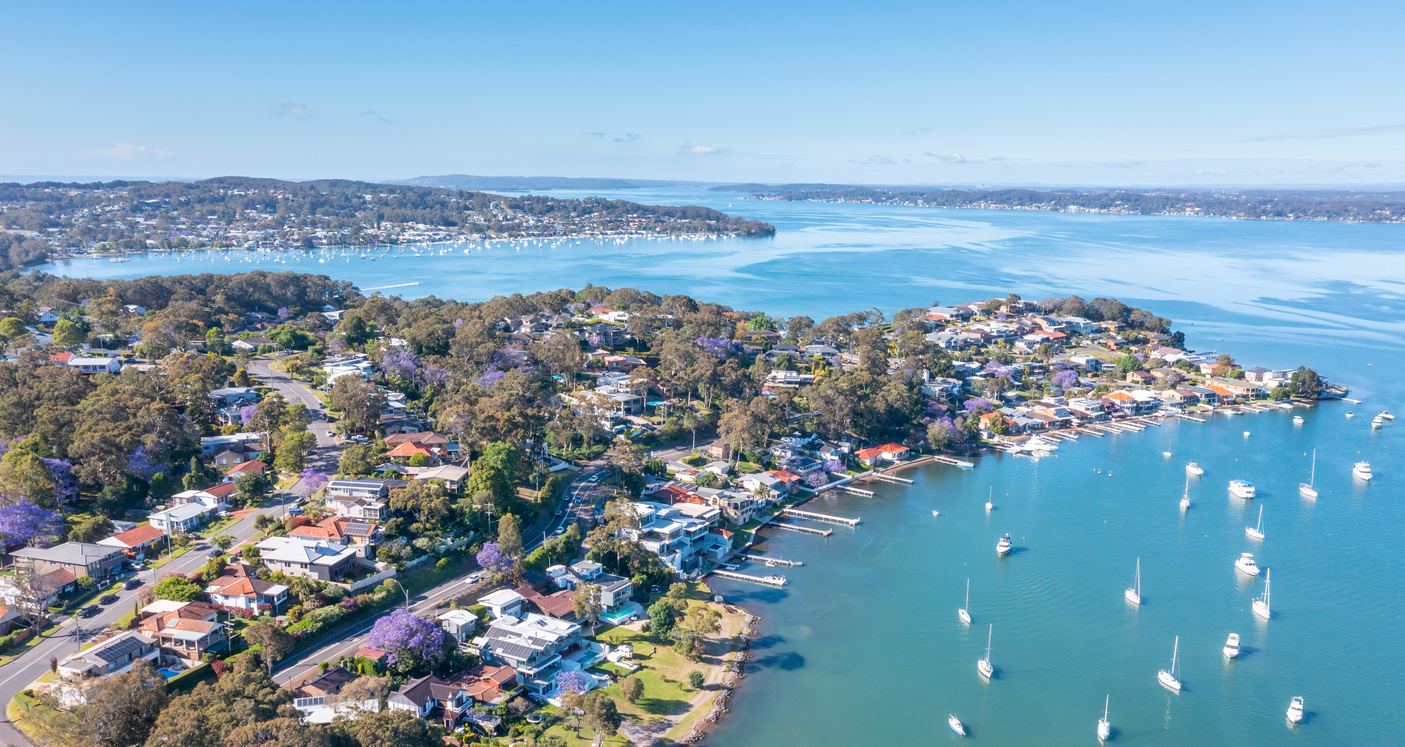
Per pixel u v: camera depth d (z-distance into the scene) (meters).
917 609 154.12
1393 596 159.62
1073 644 143.38
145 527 149.62
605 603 144.25
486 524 162.88
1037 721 122.69
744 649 138.38
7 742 97.38
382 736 93.06
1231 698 128.75
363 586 137.88
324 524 151.25
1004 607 155.25
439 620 129.25
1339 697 129.12
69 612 126.00
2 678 109.62
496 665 123.12
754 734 116.75
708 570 168.12
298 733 88.06
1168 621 150.88
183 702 95.06
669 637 136.00
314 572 137.12
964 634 145.88
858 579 165.88
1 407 181.12
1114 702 127.56
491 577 146.12
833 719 121.25
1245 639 145.38
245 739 86.94
